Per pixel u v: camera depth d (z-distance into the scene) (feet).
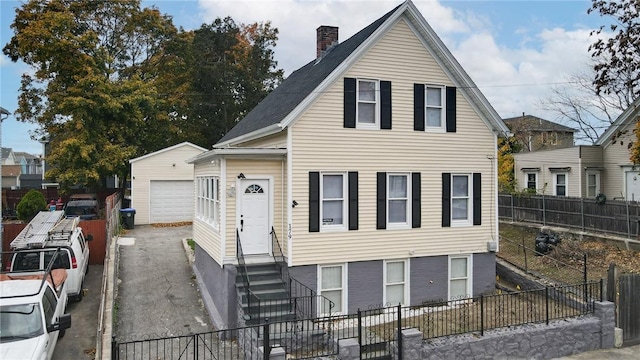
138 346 40.01
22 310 31.19
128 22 117.29
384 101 49.83
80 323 43.11
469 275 53.88
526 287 53.72
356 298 48.67
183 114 129.29
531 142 135.44
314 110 46.83
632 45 66.49
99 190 110.93
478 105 54.08
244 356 38.32
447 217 52.80
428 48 51.75
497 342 38.55
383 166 49.75
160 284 55.77
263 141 54.90
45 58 92.99
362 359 35.63
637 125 68.69
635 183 80.74
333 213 48.39
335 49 62.13
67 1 107.76
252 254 47.03
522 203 81.30
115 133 100.22
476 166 54.29
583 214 69.15
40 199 85.20
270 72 143.43
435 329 42.42
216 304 47.39
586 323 41.88
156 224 92.58
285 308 42.22
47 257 46.60
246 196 46.88
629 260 56.59
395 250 50.21
